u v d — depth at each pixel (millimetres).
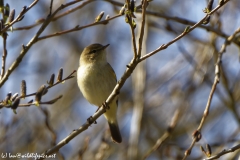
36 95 6812
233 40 9836
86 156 12609
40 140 12641
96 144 13047
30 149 11859
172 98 12891
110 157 14109
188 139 13523
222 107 14406
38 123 12852
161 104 13633
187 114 13781
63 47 15641
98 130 13688
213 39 10703
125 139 14617
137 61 7066
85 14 15977
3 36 7473
